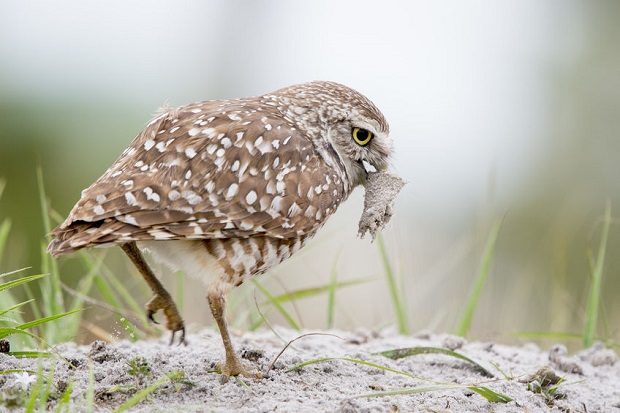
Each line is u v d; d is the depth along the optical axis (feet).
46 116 71.00
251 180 25.79
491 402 25.93
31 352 26.30
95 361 27.04
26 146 67.92
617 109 87.92
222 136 25.94
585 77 90.53
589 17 94.38
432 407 24.99
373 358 29.55
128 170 25.22
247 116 26.99
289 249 26.96
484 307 47.01
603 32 92.99
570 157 84.99
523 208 77.92
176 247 26.17
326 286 38.19
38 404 23.11
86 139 70.18
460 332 37.19
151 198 24.61
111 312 36.04
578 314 45.55
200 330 36.06
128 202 24.40
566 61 92.58
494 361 31.63
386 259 38.75
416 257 54.24
